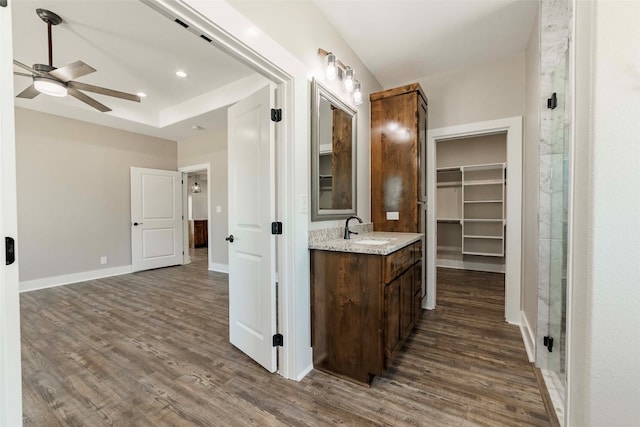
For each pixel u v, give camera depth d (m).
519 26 2.39
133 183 5.06
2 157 0.83
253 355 2.06
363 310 1.79
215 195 5.23
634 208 0.75
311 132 2.04
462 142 5.13
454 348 2.23
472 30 2.46
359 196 2.85
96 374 1.89
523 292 2.65
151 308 3.18
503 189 4.72
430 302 3.12
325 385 1.78
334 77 2.20
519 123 2.78
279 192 1.88
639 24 0.74
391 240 2.23
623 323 0.76
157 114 4.78
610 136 0.77
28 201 3.98
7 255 0.84
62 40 2.63
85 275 4.51
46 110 4.03
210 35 1.33
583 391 0.83
